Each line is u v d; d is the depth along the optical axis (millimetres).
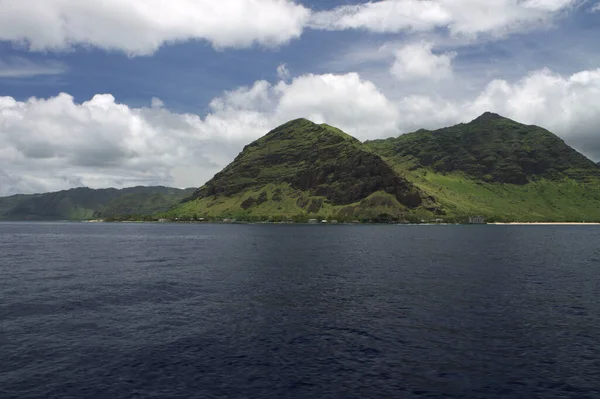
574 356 34625
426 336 40062
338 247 161375
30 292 61312
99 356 34094
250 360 33719
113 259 113125
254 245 173625
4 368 31312
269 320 45844
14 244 186375
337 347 36938
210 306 52688
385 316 47688
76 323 43781
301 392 27969
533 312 49656
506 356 34625
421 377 30438
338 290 64625
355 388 28625
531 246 170375
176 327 42781
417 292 62938
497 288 66500
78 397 26891
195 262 105188
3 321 44219
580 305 53625
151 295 59531
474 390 28344
